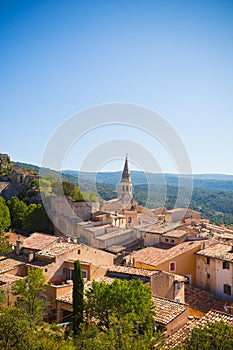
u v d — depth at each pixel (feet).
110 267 109.81
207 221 237.04
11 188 275.18
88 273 102.94
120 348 54.34
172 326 79.41
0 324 55.31
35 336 57.36
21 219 222.28
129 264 123.85
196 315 109.19
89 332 60.54
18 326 55.42
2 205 213.87
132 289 72.43
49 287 97.60
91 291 76.79
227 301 125.80
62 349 54.34
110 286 73.72
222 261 134.82
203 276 141.79
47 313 94.73
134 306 69.62
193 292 128.06
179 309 84.28
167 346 69.46
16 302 84.84
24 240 129.29
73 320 79.36
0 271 105.50
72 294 91.61
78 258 111.24
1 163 315.17
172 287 103.50
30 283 89.51
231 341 53.78
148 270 104.68
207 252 142.72
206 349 53.31
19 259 115.75
